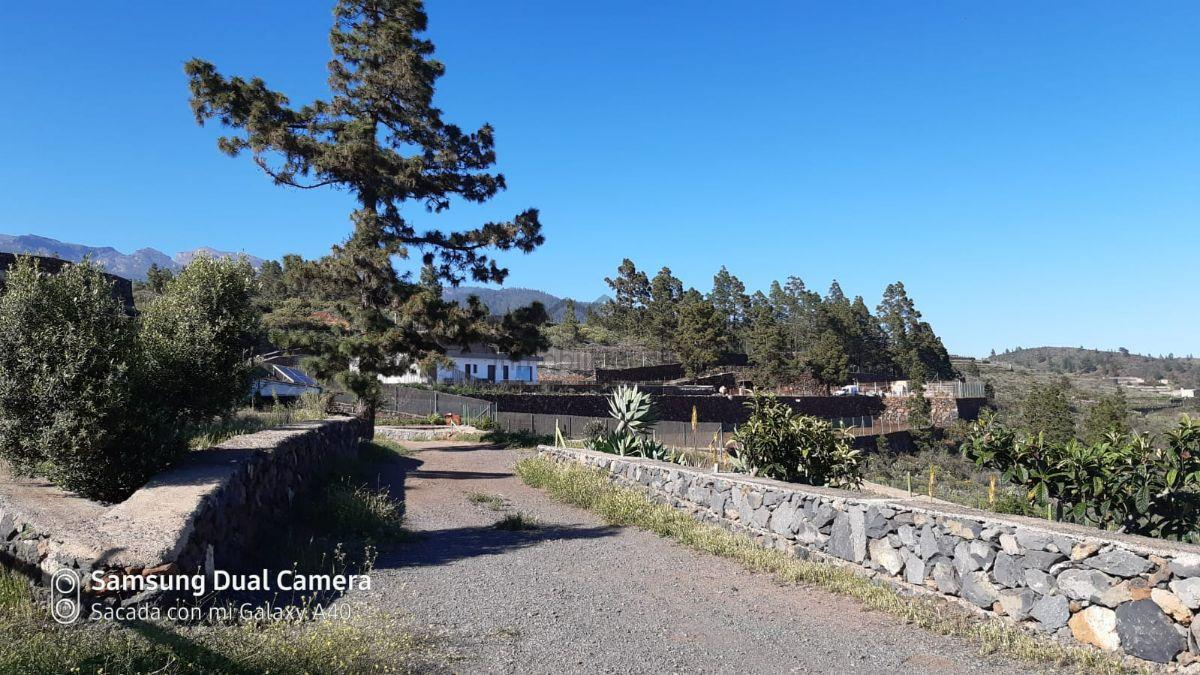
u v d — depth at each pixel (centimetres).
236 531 723
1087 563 540
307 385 3375
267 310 5141
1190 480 650
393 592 677
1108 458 693
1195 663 472
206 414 892
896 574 709
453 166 2547
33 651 429
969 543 634
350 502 995
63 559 512
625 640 572
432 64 2478
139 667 425
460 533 998
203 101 2173
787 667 521
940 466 3328
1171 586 489
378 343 2319
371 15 2500
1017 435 767
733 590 730
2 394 666
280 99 2284
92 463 682
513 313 2558
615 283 11869
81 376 688
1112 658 507
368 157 2253
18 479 716
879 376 9756
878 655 547
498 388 4444
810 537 832
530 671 500
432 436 2805
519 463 1709
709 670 514
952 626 601
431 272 2666
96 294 718
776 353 7975
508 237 2539
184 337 851
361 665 481
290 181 2330
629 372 6712
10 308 683
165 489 653
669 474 1173
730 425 3659
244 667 447
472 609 636
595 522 1098
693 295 11431
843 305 11025
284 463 979
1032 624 573
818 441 1131
